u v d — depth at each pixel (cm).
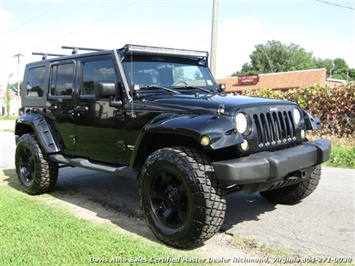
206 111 371
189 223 344
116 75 448
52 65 565
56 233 385
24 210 466
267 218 451
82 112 500
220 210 342
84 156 520
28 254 337
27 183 583
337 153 838
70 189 607
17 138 631
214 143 330
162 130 366
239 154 361
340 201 514
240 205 503
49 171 559
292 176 395
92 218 459
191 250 360
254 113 378
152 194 381
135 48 451
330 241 380
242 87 3850
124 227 426
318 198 530
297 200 489
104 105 464
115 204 521
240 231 411
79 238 372
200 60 539
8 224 410
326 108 1091
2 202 508
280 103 416
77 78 510
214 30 1359
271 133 390
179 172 350
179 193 362
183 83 495
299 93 1165
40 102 586
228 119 356
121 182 657
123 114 437
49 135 553
